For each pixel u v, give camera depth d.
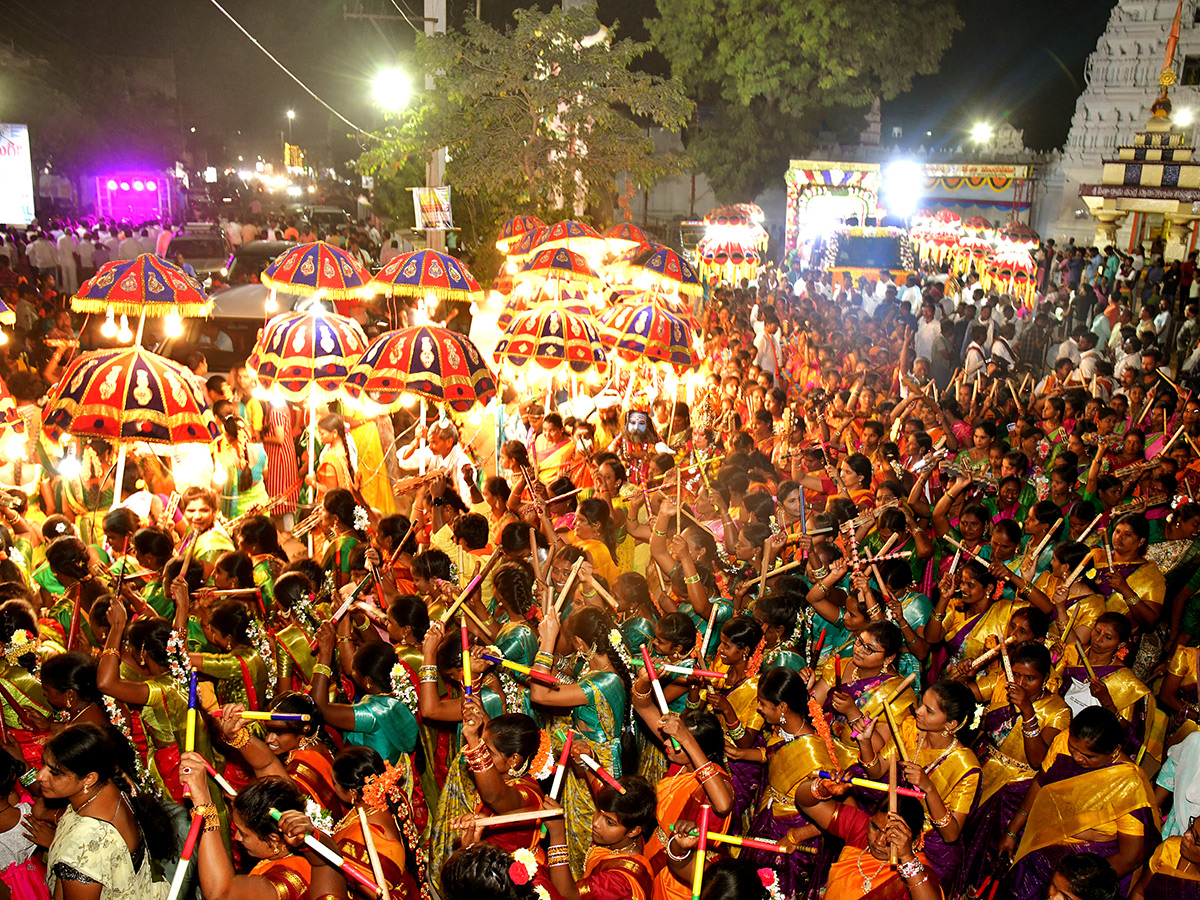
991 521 7.93
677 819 4.11
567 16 18.23
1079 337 15.20
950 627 5.97
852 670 5.15
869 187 33.91
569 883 3.73
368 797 3.75
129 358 6.85
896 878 3.73
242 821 3.67
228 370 13.06
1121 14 33.12
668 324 10.51
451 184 18.19
